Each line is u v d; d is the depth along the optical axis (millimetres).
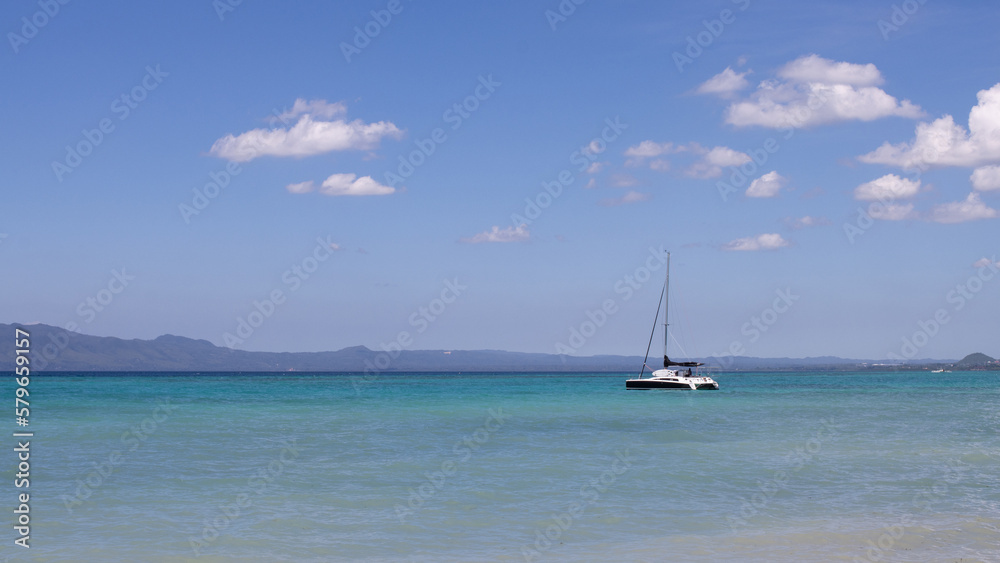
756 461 22531
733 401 58812
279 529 14117
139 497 16969
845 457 23453
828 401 59438
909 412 45594
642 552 12656
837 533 13891
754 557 12289
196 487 18188
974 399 63562
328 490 17875
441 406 49438
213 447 25625
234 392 72938
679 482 19016
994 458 23266
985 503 16609
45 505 16078
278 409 45219
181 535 13609
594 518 15125
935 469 21125
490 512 15625
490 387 95500
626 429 32969
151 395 64375
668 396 67688
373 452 24500
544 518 15117
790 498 17125
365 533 13875
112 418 37688
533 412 44188
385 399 59750
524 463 22047
